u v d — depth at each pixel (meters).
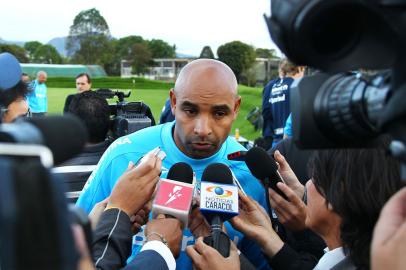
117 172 2.02
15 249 0.50
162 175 2.01
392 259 0.77
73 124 0.74
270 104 6.38
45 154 0.53
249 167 1.91
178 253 1.62
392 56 0.78
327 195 1.31
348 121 0.90
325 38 0.80
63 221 0.53
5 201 0.49
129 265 1.42
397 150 0.73
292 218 1.78
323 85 0.98
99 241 1.48
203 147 1.93
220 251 1.57
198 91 1.86
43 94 12.65
